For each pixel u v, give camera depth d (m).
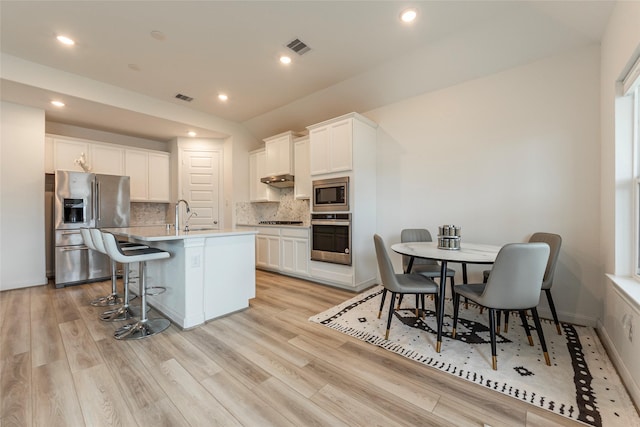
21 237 3.66
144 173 5.01
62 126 4.45
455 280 3.24
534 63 2.70
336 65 3.21
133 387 1.61
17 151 3.61
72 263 3.84
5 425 1.32
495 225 2.94
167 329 2.42
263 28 2.56
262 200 5.29
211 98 4.14
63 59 3.07
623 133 1.95
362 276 3.67
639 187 1.86
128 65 3.20
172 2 2.24
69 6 2.27
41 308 2.92
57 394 1.54
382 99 3.73
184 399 1.52
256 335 2.31
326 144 3.78
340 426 1.34
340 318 2.67
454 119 3.22
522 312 2.10
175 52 2.95
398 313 2.80
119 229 3.18
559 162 2.60
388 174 3.79
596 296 2.42
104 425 1.33
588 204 2.46
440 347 2.04
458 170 3.19
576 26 2.28
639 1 1.57
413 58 3.02
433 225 3.40
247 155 5.51
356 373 1.77
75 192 3.88
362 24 2.50
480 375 1.74
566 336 2.25
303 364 1.87
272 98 4.13
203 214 5.31
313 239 3.99
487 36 2.59
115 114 4.02
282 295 3.43
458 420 1.37
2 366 1.82
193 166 5.28
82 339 2.21
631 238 1.93
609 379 1.68
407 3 2.24
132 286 3.48
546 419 1.37
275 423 1.36
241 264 2.89
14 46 2.83
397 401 1.51
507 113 2.86
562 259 2.58
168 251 2.71
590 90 2.44
